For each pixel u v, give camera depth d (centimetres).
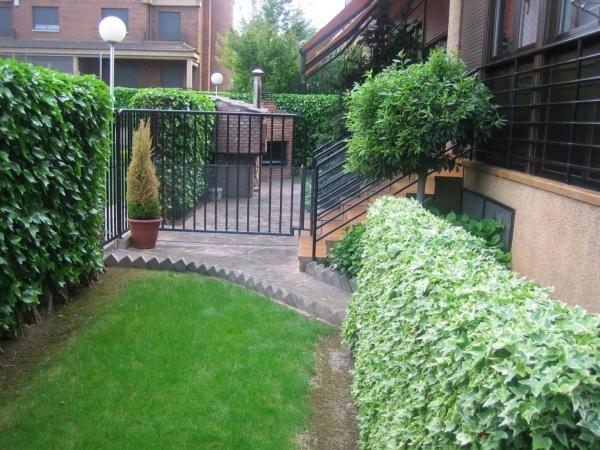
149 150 730
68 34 2856
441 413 198
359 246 582
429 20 1109
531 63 538
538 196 468
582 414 140
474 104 570
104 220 660
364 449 305
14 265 416
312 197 678
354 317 435
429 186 748
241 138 1253
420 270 279
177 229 838
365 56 1190
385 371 304
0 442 317
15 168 405
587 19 433
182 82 2909
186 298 553
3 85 391
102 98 566
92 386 382
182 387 385
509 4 606
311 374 423
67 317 499
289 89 2586
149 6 2883
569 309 197
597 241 364
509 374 153
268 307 545
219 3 3136
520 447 153
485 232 547
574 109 409
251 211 1091
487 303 206
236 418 352
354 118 619
